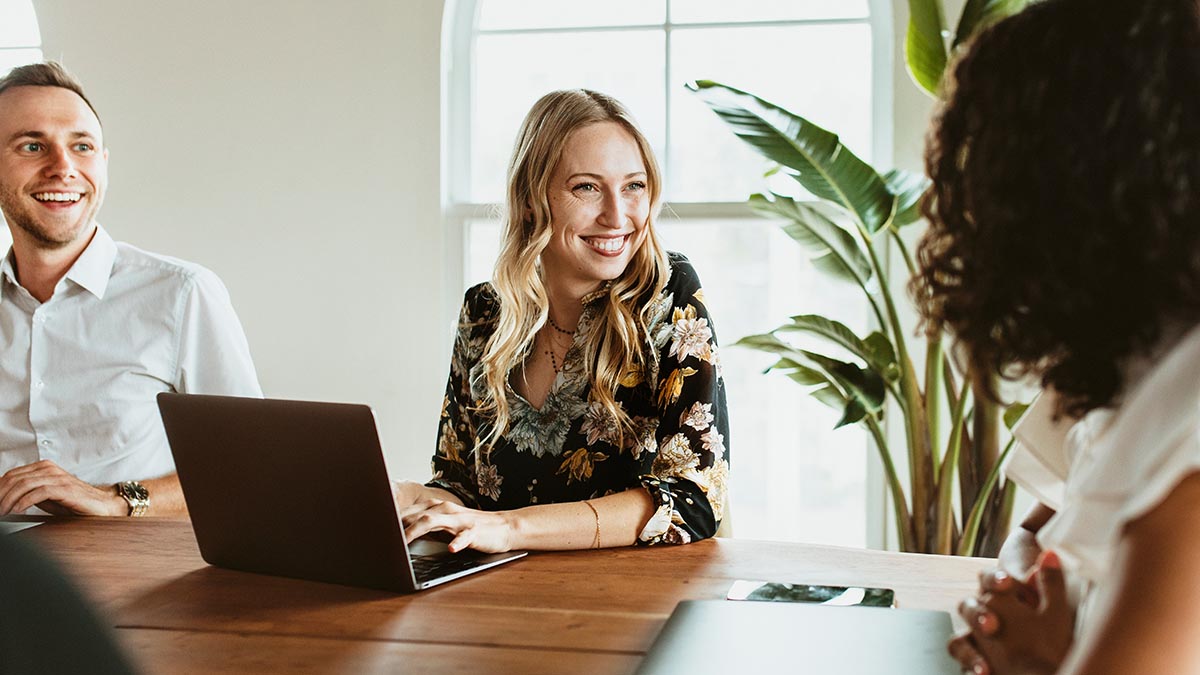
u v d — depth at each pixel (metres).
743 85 3.69
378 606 1.31
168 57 3.92
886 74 3.57
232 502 1.45
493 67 3.84
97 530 1.76
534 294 1.86
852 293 3.63
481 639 1.18
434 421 3.81
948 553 3.01
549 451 1.84
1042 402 1.10
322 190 3.84
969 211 0.81
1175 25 0.75
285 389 3.90
